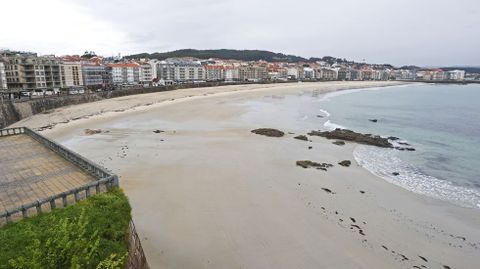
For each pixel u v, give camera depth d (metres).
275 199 23.83
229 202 22.88
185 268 15.66
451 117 70.88
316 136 46.38
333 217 21.66
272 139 43.31
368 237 19.44
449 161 36.31
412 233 20.30
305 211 22.23
